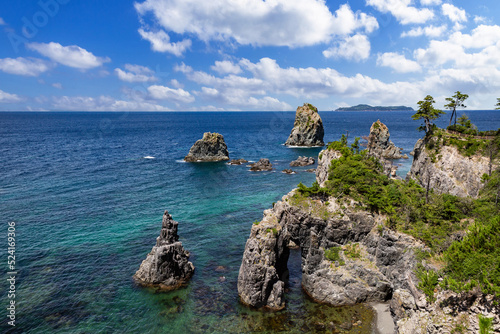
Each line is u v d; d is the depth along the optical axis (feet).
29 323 127.34
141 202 282.97
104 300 144.25
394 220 152.35
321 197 172.86
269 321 132.87
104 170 404.57
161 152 564.71
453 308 87.86
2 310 134.10
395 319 118.62
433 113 267.18
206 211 263.90
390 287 143.33
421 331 93.66
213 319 134.10
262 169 426.92
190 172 410.72
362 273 148.56
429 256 134.62
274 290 142.92
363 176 178.19
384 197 161.58
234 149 617.62
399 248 143.43
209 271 171.53
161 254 154.71
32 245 192.95
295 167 449.48
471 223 145.38
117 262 177.17
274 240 150.92
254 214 258.16
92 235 209.97
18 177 347.97
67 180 345.92
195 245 201.36
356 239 159.22
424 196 169.99
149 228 224.33
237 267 175.94
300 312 139.23
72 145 608.19
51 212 247.70
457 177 224.33
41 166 408.46
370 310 139.23
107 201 281.54
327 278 150.71
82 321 130.21
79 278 160.35
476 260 89.40
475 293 85.10
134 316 134.82
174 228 171.83
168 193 313.73
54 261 175.52
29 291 147.84
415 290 112.98
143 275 160.76
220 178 380.58
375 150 502.79
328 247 159.84
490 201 164.14
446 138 247.50
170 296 149.07
